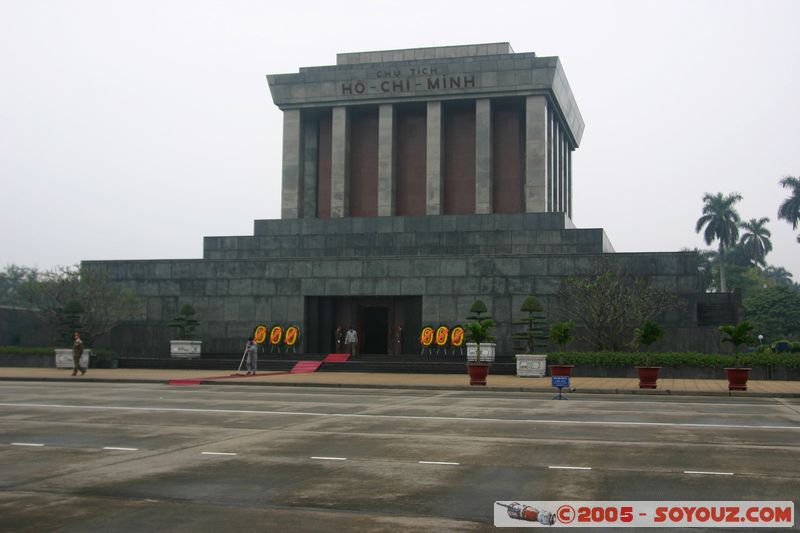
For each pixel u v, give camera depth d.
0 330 52.81
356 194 59.31
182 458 13.30
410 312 50.41
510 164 57.53
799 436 16.34
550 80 54.56
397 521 9.07
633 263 46.41
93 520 9.09
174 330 50.75
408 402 24.70
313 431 16.91
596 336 43.22
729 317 45.22
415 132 58.97
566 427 17.81
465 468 12.43
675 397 28.02
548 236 52.12
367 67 57.09
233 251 56.62
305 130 60.84
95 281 49.34
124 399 25.14
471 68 55.50
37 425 17.84
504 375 40.91
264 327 50.00
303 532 8.57
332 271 50.34
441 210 56.06
